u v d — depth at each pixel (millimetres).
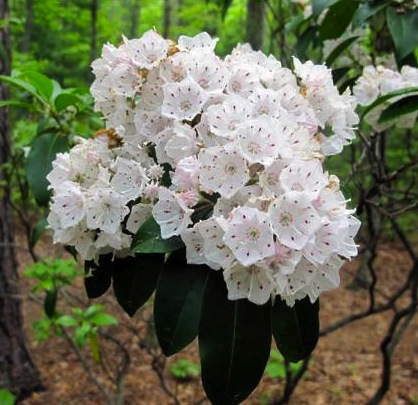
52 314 471
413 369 834
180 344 231
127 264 268
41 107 396
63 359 793
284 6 595
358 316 473
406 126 372
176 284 235
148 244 231
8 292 650
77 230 254
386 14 372
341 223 214
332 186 229
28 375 695
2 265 638
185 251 237
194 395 714
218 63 252
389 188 502
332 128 278
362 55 457
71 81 1579
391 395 766
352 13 386
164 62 255
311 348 249
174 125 241
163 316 232
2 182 541
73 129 395
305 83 274
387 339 470
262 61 279
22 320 691
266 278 213
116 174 251
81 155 271
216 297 230
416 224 1298
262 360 228
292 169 215
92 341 478
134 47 260
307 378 799
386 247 1435
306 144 234
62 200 252
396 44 364
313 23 468
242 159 217
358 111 526
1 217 620
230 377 226
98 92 276
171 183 249
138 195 247
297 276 216
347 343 915
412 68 375
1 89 550
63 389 719
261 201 211
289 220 207
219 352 227
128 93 260
